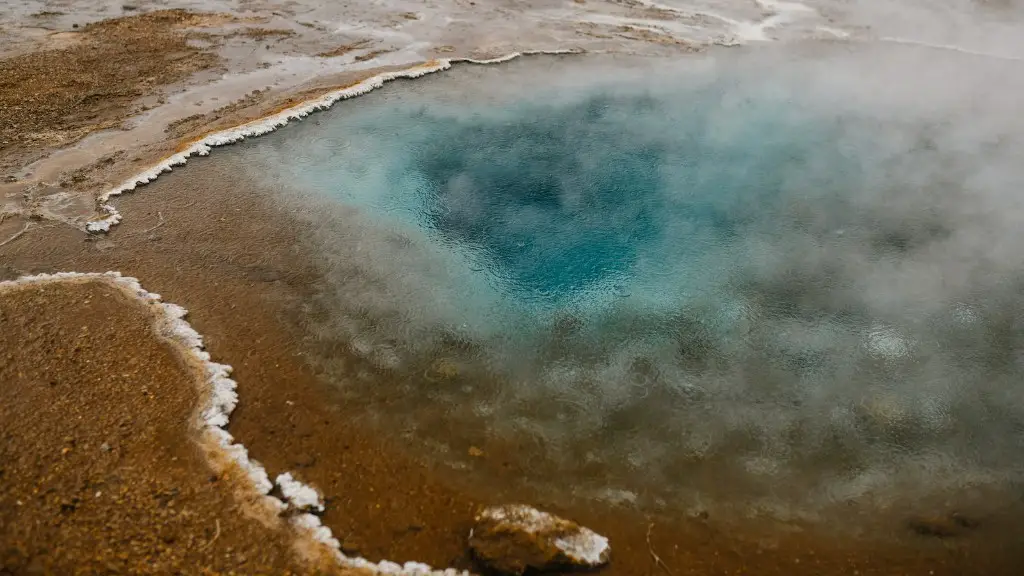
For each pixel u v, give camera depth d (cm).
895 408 591
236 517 461
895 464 541
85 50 1257
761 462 540
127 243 764
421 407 579
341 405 576
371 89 1160
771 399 600
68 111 1039
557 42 1391
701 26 1503
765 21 1538
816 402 597
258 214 831
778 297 720
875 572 460
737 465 537
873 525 491
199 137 976
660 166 963
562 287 734
